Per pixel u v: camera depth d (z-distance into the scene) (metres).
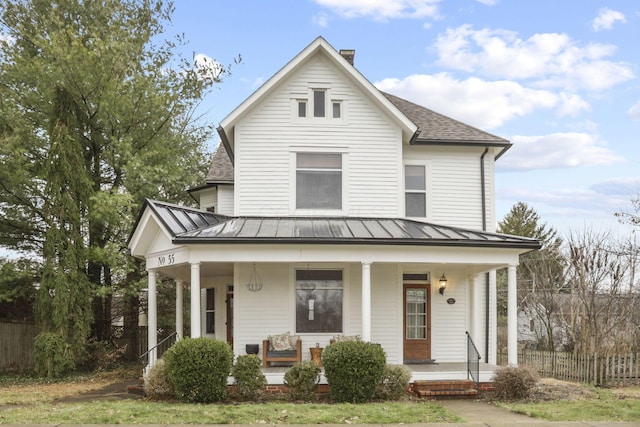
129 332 25.12
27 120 21.27
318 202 17.20
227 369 12.78
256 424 9.87
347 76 17.50
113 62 21.05
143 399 13.29
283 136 17.23
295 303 16.42
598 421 10.18
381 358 12.94
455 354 17.58
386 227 15.85
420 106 21.08
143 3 24.84
